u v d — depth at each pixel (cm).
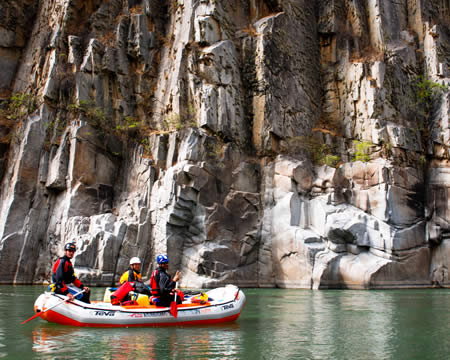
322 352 627
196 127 2264
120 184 2355
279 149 2334
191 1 2502
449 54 2597
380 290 1822
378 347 663
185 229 2075
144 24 2645
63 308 844
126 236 2044
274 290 1845
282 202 2147
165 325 841
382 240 1956
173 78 2412
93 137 2319
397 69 2478
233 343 685
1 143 2366
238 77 2417
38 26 2722
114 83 2512
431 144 2336
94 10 2689
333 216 2034
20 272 2100
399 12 2747
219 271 1989
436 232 2100
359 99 2441
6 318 934
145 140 2378
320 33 2739
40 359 573
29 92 2470
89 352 614
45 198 2256
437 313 1059
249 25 2580
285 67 2484
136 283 903
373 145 2281
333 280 1922
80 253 1942
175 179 2045
